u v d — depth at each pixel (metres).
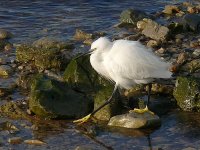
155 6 26.55
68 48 20.28
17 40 21.66
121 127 13.98
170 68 16.64
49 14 25.47
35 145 13.15
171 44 20.34
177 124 14.20
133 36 21.38
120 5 26.73
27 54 18.52
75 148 13.04
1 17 24.89
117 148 13.04
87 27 23.52
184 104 14.91
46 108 14.38
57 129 14.02
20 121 14.41
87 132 13.84
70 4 26.86
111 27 23.50
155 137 13.55
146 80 14.58
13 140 13.20
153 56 14.59
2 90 16.20
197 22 22.30
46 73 17.56
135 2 27.17
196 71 17.31
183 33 21.77
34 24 24.05
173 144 13.17
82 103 14.88
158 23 22.59
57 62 17.91
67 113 14.54
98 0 27.30
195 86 14.84
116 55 14.45
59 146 13.14
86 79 15.92
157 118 14.05
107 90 14.88
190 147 12.89
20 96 16.02
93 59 14.76
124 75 14.44
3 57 19.42
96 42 14.77
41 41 20.56
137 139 13.46
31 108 14.55
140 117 14.01
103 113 14.45
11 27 23.58
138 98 15.48
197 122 14.27
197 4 26.41
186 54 18.34
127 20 23.75
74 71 15.98
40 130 13.94
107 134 13.71
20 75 17.39
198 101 14.74
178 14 24.70
